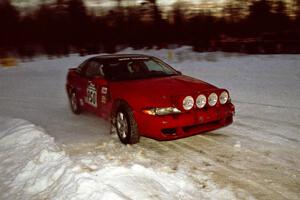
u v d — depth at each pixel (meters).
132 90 4.59
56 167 3.72
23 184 3.60
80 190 3.04
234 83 9.56
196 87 4.58
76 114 6.80
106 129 5.58
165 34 29.55
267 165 3.75
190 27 29.06
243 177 3.47
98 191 2.95
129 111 4.50
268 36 22.50
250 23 26.27
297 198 3.02
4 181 3.75
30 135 5.04
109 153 4.29
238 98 7.52
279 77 10.23
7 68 18.70
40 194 3.30
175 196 3.06
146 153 4.27
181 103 4.17
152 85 4.68
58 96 9.23
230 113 4.61
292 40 20.58
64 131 5.58
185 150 4.36
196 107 4.28
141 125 4.36
